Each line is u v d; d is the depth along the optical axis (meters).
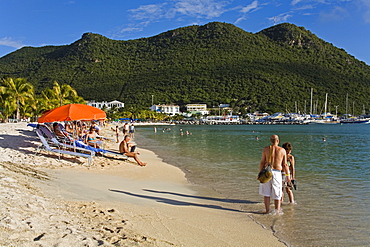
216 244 5.75
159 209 7.74
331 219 7.45
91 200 7.94
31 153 14.66
